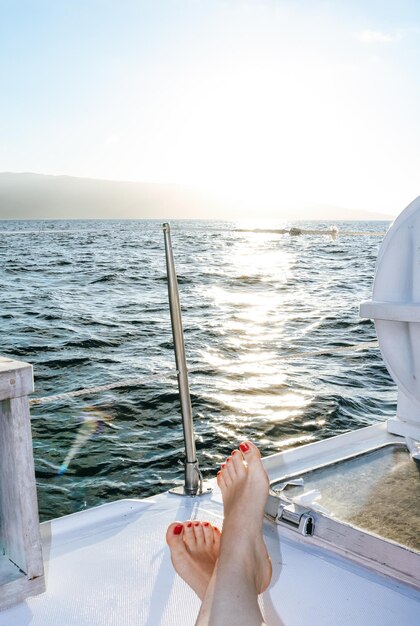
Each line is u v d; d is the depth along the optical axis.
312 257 29.94
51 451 4.16
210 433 4.52
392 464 1.61
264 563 1.13
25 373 1.14
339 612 1.14
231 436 4.46
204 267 24.47
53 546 1.40
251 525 1.17
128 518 1.52
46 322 11.07
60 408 5.09
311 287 16.97
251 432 4.56
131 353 8.18
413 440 1.74
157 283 18.39
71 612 1.16
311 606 1.16
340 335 9.15
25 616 1.15
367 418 4.94
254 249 37.03
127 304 13.69
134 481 3.71
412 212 1.46
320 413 5.02
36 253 33.34
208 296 15.05
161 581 1.26
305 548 1.36
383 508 1.38
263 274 21.25
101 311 12.56
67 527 1.48
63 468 3.88
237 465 1.30
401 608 1.15
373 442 1.82
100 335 9.61
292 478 1.53
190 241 42.84
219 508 1.56
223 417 4.90
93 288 17.12
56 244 41.47
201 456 4.09
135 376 6.82
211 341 8.91
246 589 1.00
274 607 1.15
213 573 1.07
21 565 1.21
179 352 1.58
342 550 1.31
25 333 9.82
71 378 6.79
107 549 1.38
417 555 1.20
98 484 3.67
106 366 7.38
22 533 1.19
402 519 1.33
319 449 1.81
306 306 12.80
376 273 1.52
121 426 4.66
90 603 1.19
